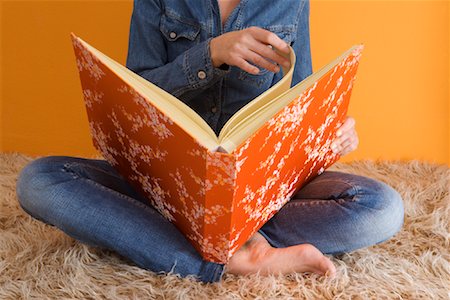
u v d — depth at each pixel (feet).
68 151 7.55
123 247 4.35
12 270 4.55
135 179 4.46
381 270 4.57
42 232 5.24
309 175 4.70
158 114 3.67
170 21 5.26
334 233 4.58
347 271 4.56
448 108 7.25
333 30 7.11
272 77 5.28
